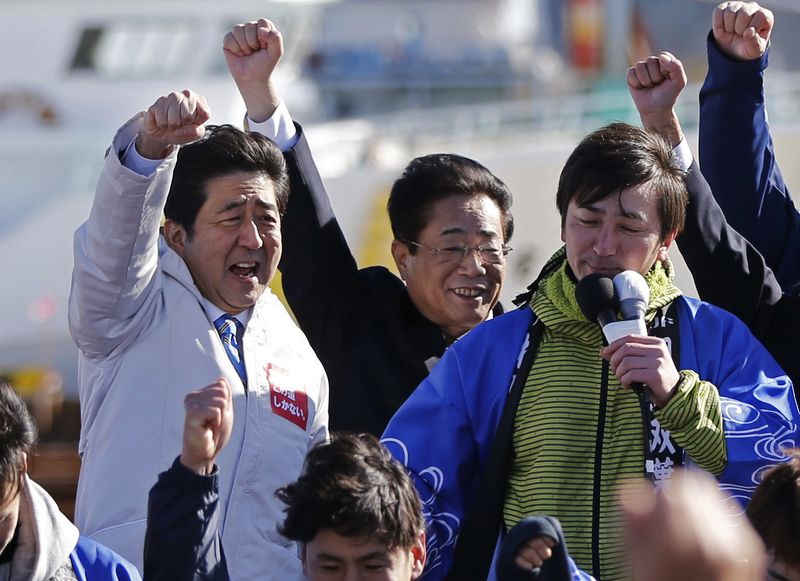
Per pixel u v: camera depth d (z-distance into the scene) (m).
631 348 11.10
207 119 11.80
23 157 42.81
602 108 39.16
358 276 15.07
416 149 39.41
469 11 57.66
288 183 13.71
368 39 57.50
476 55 57.59
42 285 41.69
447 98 57.28
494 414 12.05
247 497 12.45
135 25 46.44
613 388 11.77
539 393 11.88
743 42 14.52
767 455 11.28
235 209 12.84
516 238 36.31
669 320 12.15
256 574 12.33
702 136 15.02
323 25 56.78
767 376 11.92
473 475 12.10
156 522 9.99
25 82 45.53
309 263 14.73
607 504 11.51
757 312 13.80
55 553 10.52
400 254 15.10
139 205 11.82
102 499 12.21
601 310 11.45
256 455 12.55
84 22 46.28
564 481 11.59
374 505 10.35
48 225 41.91
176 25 46.31
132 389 12.43
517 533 9.52
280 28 47.69
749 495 11.35
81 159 43.03
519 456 11.84
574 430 11.70
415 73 56.91
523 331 12.28
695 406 11.12
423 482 11.88
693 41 53.12
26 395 39.75
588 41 57.94
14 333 41.34
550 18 59.97
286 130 14.79
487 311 14.94
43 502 10.67
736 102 14.71
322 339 14.86
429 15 58.19
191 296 12.83
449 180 14.82
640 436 11.62
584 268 11.98
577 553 11.43
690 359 11.95
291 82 50.97
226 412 10.11
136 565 11.98
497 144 39.03
